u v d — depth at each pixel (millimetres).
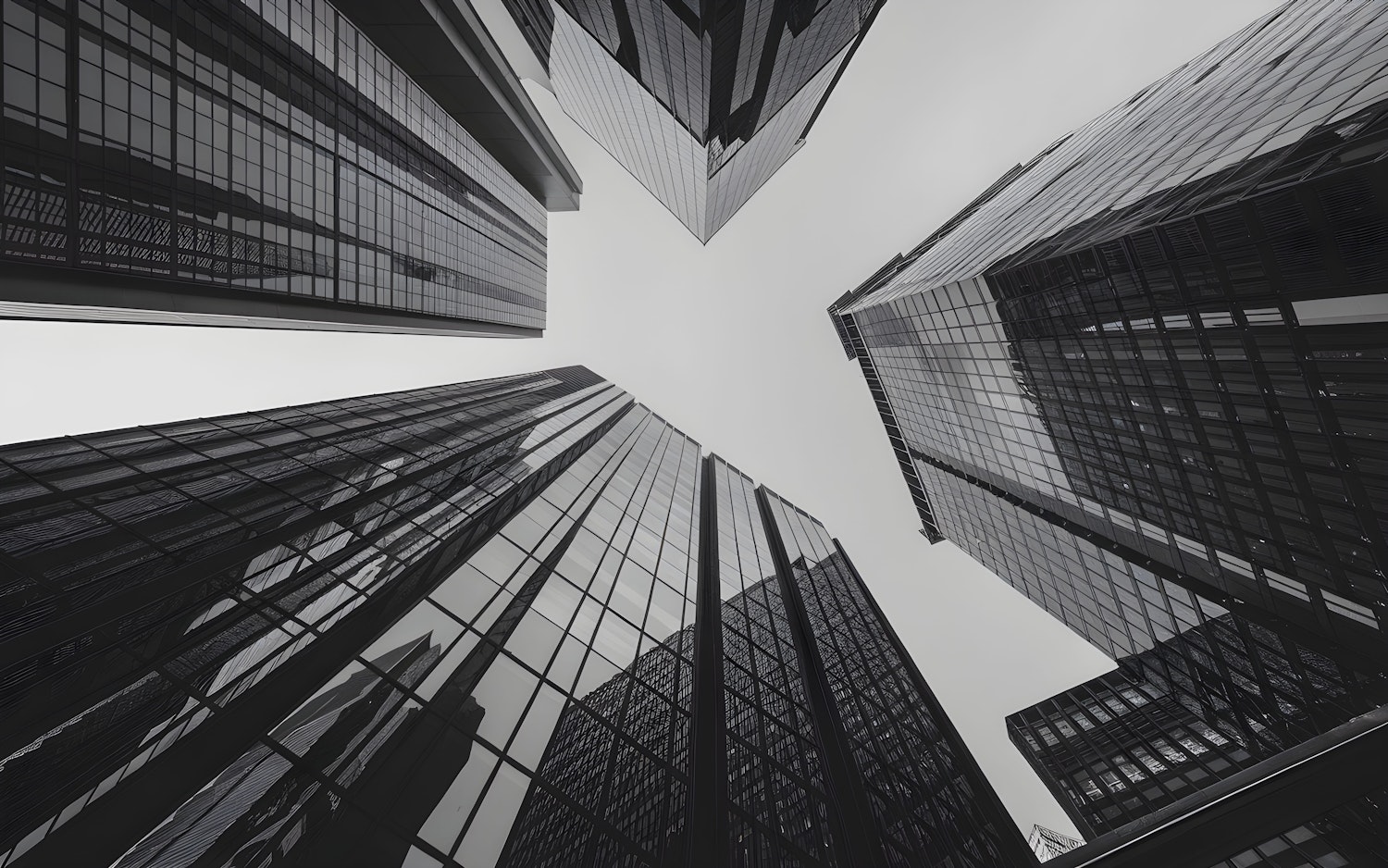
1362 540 27406
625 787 16719
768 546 57062
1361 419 24938
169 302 30781
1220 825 19016
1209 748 43312
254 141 36719
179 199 30906
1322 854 22203
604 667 21641
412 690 15164
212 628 14141
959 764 33250
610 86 63719
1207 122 35125
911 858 19828
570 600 24391
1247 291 26344
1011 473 56406
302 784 11633
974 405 55938
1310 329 24984
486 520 26094
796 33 47875
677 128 57906
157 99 29734
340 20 48281
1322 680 32781
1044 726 57500
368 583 18016
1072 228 37281
